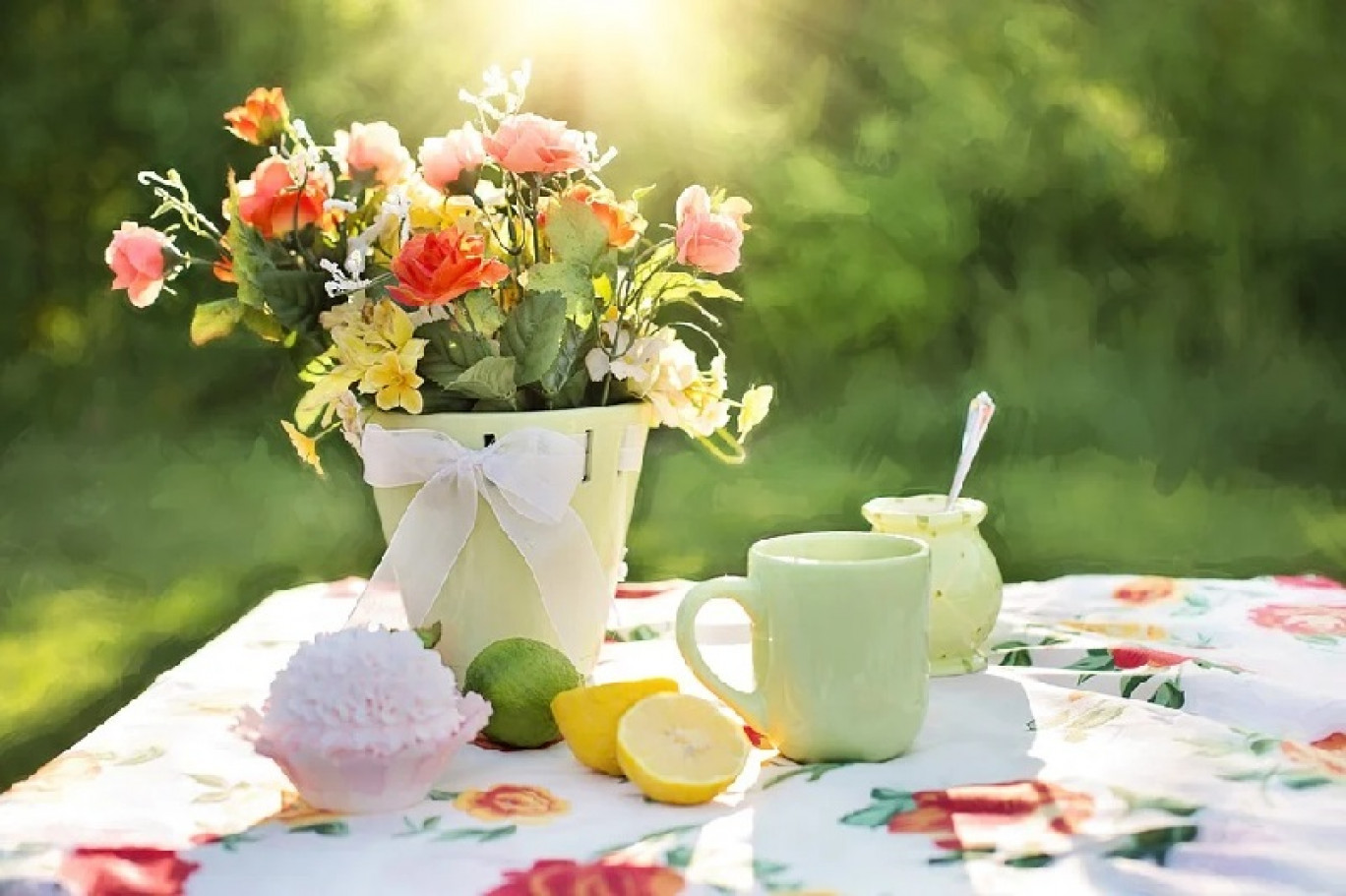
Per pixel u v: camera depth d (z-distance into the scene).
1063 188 5.28
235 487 4.59
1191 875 0.76
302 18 4.96
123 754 1.00
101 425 5.00
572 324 1.13
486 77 1.16
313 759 0.87
